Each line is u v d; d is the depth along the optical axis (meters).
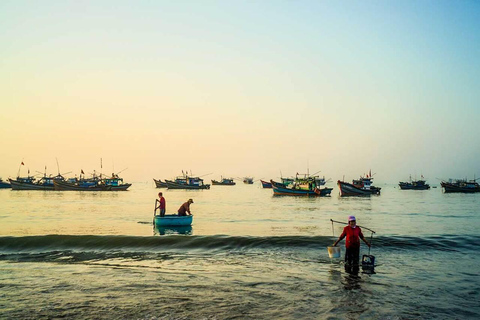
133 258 14.59
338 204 56.28
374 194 95.00
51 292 10.23
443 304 9.20
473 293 10.05
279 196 83.75
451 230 24.41
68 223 29.27
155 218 25.47
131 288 10.58
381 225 28.00
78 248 16.45
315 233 22.98
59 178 114.75
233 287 10.63
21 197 75.50
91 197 77.00
